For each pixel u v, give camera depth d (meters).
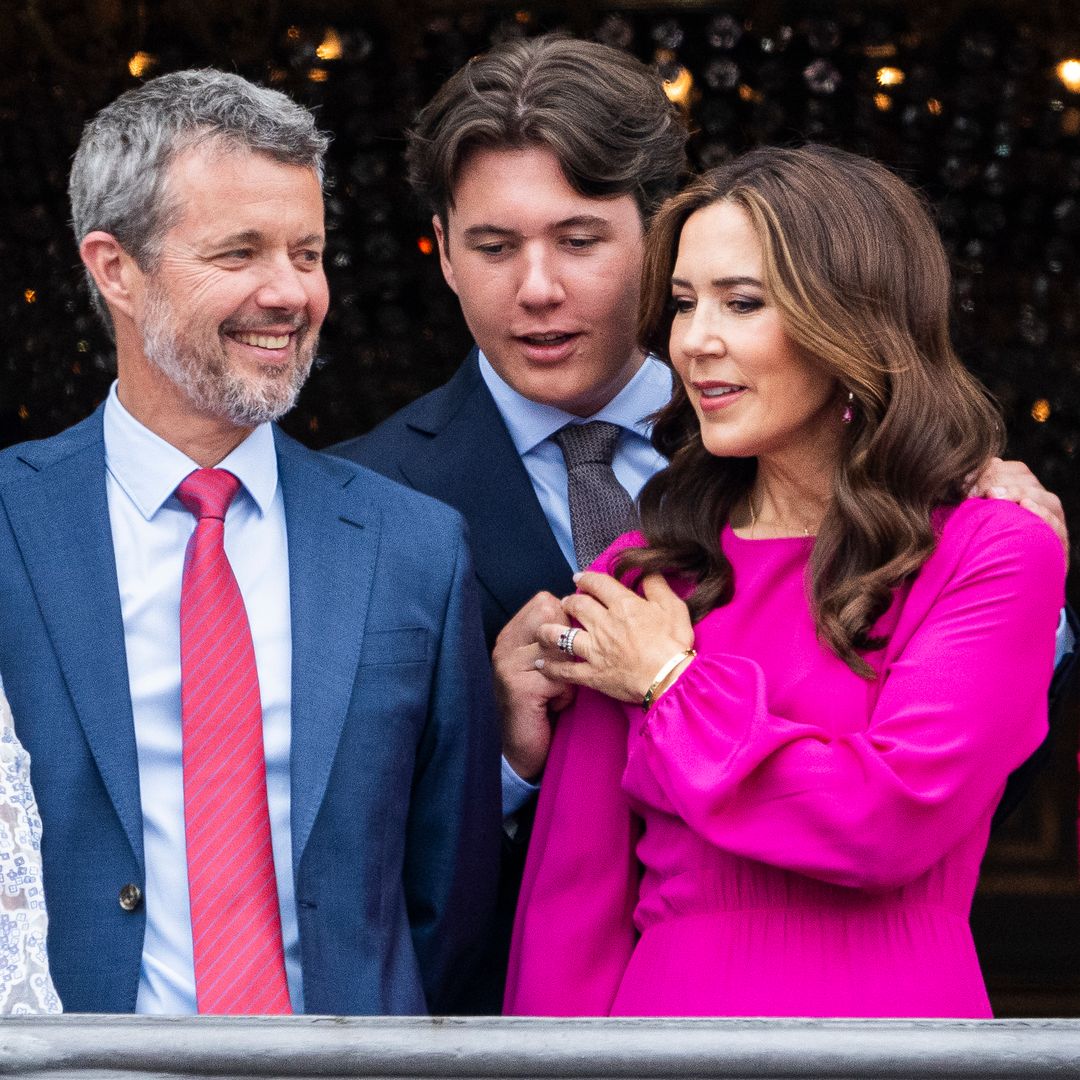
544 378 9.80
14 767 6.89
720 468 8.82
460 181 9.61
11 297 24.77
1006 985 27.62
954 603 7.88
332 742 8.09
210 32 23.39
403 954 8.28
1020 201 25.17
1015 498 8.32
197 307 7.94
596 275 9.59
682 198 8.55
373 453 10.46
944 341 8.38
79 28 23.09
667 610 8.52
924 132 24.70
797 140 24.23
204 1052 5.42
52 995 6.62
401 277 25.17
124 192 7.96
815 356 8.09
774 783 7.65
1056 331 25.28
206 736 7.96
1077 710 27.56
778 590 8.42
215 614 8.09
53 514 8.20
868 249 8.13
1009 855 27.86
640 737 8.33
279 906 8.01
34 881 6.73
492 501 10.14
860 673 7.91
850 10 23.47
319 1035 5.45
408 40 23.91
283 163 8.02
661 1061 5.38
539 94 9.35
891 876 7.57
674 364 8.55
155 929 7.89
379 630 8.38
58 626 7.96
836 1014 7.72
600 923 8.64
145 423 8.32
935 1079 5.34
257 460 8.47
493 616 10.02
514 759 9.41
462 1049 5.41
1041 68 23.95
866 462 8.09
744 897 7.96
